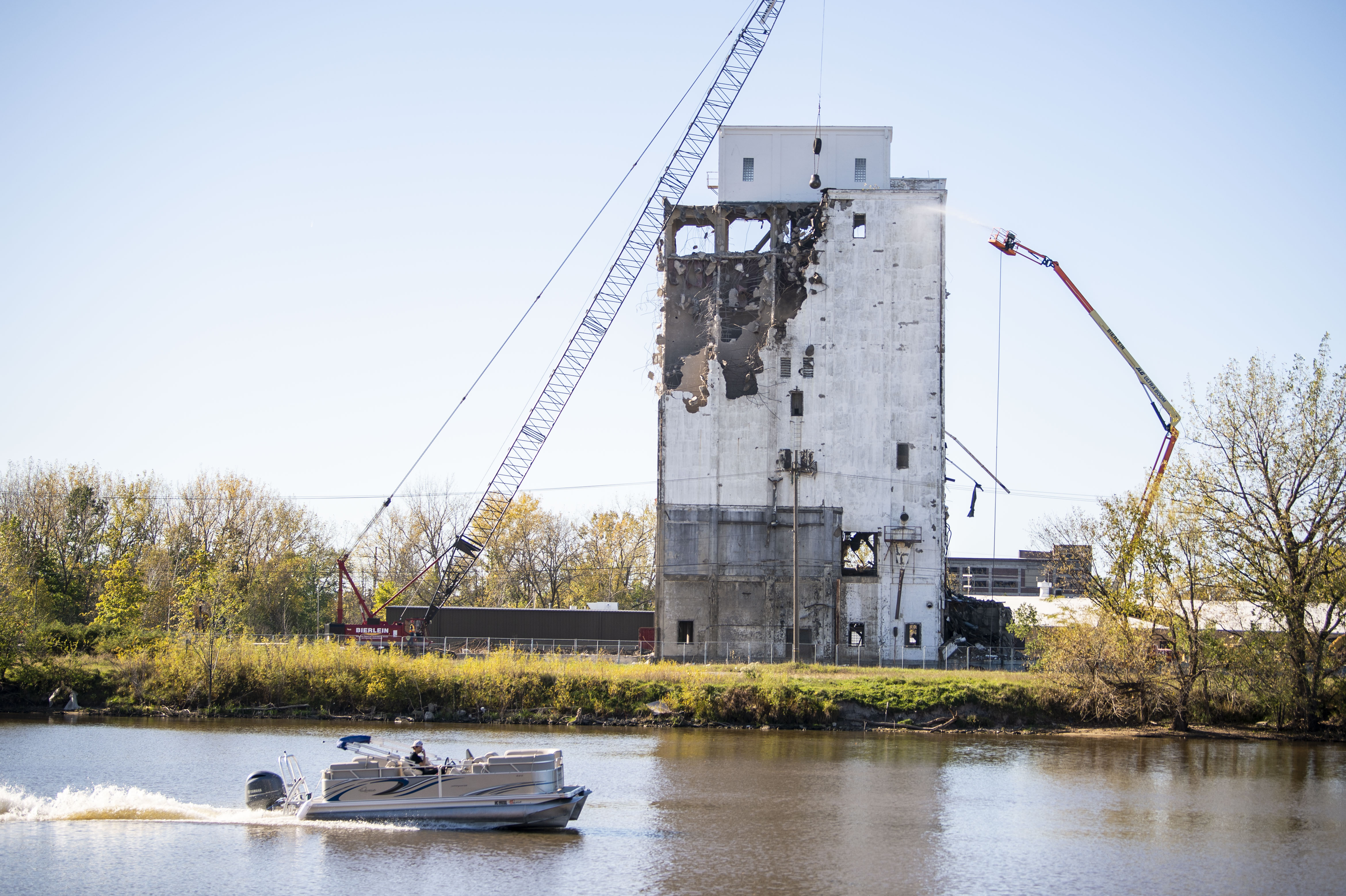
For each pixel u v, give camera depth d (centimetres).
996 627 9338
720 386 9125
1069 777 4747
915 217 9225
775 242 9294
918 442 9062
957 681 6531
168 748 5150
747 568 8925
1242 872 3309
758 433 9081
